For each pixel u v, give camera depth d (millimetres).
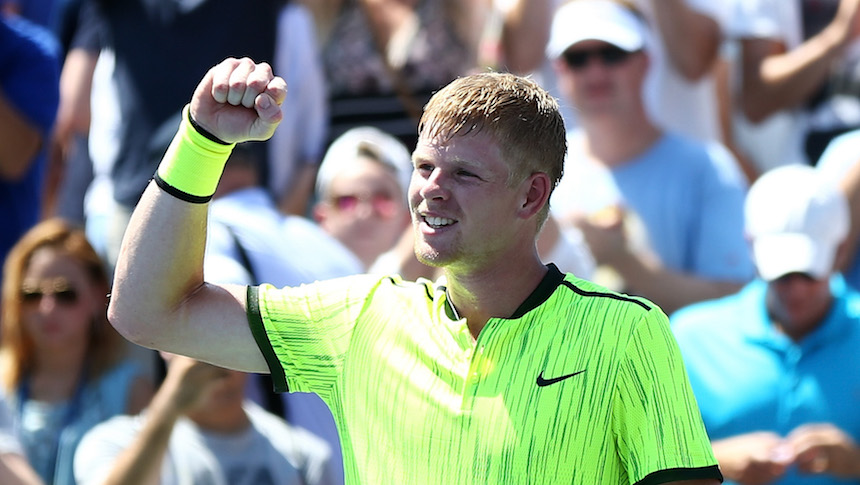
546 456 8406
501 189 8523
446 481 8539
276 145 20516
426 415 8633
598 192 18500
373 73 21641
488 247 8602
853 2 20938
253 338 9211
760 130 21641
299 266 15984
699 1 20422
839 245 16594
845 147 19688
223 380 14305
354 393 8945
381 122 21625
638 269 17406
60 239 16766
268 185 20234
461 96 8617
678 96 20531
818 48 21062
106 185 20484
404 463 8680
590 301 8695
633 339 8508
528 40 20562
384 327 8953
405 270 17547
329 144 21688
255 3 20281
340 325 9086
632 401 8469
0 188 19266
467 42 21625
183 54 20078
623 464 8656
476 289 8766
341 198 18547
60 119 22562
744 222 18359
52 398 16328
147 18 20219
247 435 14781
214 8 20125
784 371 15281
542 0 20516
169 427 14039
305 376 9227
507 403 8500
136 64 20234
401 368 8789
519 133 8531
